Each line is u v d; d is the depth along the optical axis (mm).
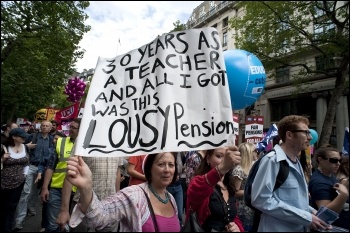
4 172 4305
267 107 20016
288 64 12102
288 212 1912
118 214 1919
